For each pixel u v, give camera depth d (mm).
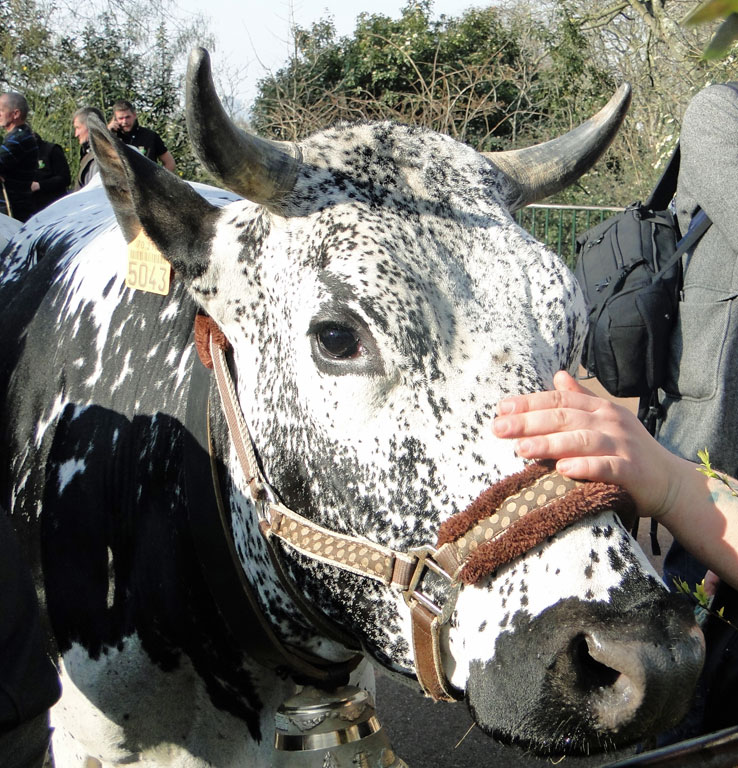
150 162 1958
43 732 1671
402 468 1656
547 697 1431
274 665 2143
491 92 11898
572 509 1479
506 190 1981
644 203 3031
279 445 1869
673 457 1610
